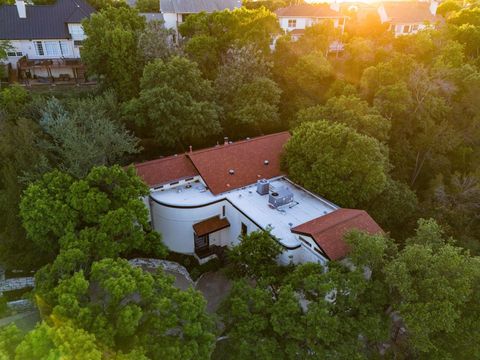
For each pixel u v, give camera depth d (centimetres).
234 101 4678
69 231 2492
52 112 3759
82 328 1691
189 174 3512
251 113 4441
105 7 6225
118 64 4581
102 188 2773
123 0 6994
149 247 2788
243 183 3509
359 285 2075
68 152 3092
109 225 2495
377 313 2120
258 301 2109
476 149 4712
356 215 2808
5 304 2728
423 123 4528
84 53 4634
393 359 2419
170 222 3281
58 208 2542
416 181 4619
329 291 2047
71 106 3947
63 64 5369
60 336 1541
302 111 4391
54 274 2134
